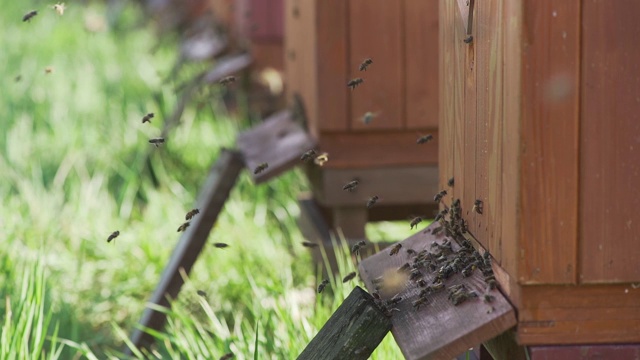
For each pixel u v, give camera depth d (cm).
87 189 1234
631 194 457
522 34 447
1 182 1278
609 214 457
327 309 761
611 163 455
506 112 471
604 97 452
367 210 979
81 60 2136
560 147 454
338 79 896
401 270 561
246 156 988
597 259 459
